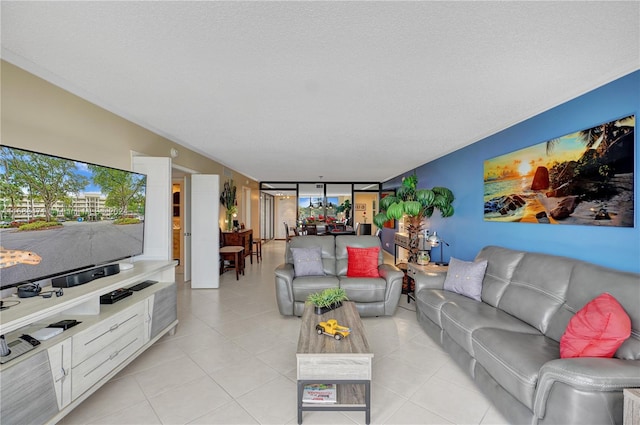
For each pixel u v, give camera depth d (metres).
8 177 1.63
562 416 1.30
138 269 2.58
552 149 2.55
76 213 2.10
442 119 2.99
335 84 2.19
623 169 1.96
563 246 2.43
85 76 2.08
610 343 1.43
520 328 2.06
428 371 2.24
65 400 1.63
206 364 2.33
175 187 5.85
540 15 1.39
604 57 1.79
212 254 4.67
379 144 4.13
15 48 1.72
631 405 1.17
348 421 1.71
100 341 1.89
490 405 1.85
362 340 1.87
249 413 1.76
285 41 1.63
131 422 1.67
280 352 2.54
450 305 2.49
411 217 4.31
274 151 4.71
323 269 3.77
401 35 1.57
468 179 3.99
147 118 3.03
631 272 1.74
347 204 9.40
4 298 1.75
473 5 1.33
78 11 1.38
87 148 2.52
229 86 2.24
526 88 2.24
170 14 1.40
